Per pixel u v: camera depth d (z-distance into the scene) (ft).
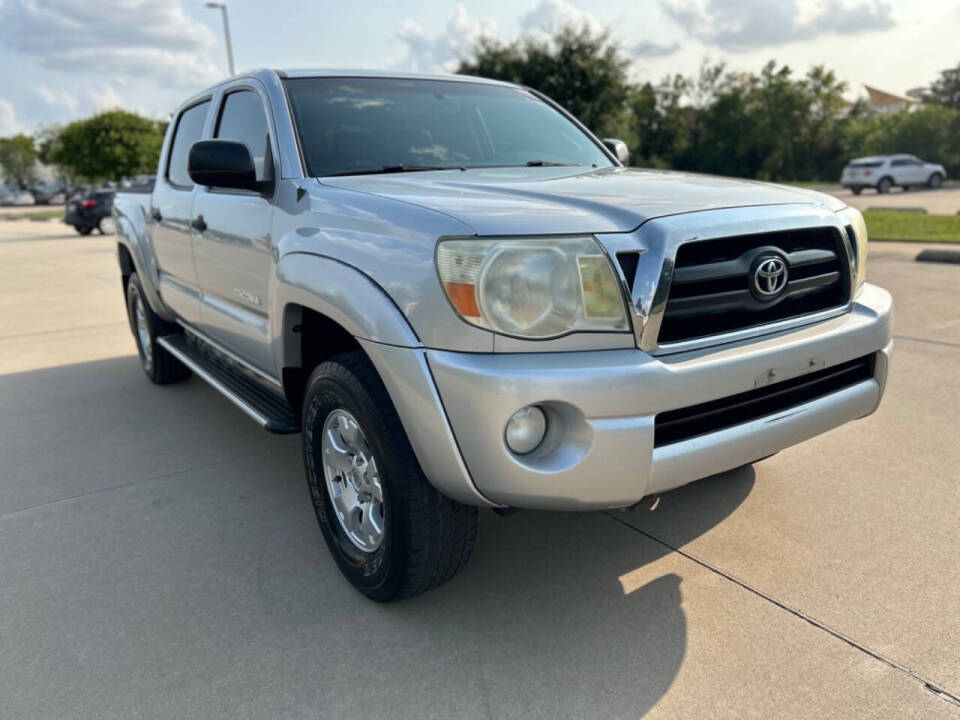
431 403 6.81
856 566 8.80
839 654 7.31
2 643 7.82
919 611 7.92
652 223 7.04
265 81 10.83
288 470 12.17
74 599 8.60
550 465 6.73
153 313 16.28
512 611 8.19
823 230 8.41
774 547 9.28
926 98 199.11
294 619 8.13
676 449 7.04
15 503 11.16
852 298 8.82
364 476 8.18
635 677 7.11
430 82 11.90
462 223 6.80
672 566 8.95
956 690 6.81
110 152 133.18
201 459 12.71
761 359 7.38
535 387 6.49
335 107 10.46
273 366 10.14
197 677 7.25
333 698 6.93
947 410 13.66
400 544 7.53
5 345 21.90
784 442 7.89
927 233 39.32
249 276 10.32
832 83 163.53
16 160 287.07
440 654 7.51
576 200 7.45
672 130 174.40
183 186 13.43
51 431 14.28
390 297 7.14
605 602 8.29
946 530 9.53
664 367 6.83
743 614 7.98
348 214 8.05
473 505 7.52
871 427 12.97
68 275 38.63
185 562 9.36
